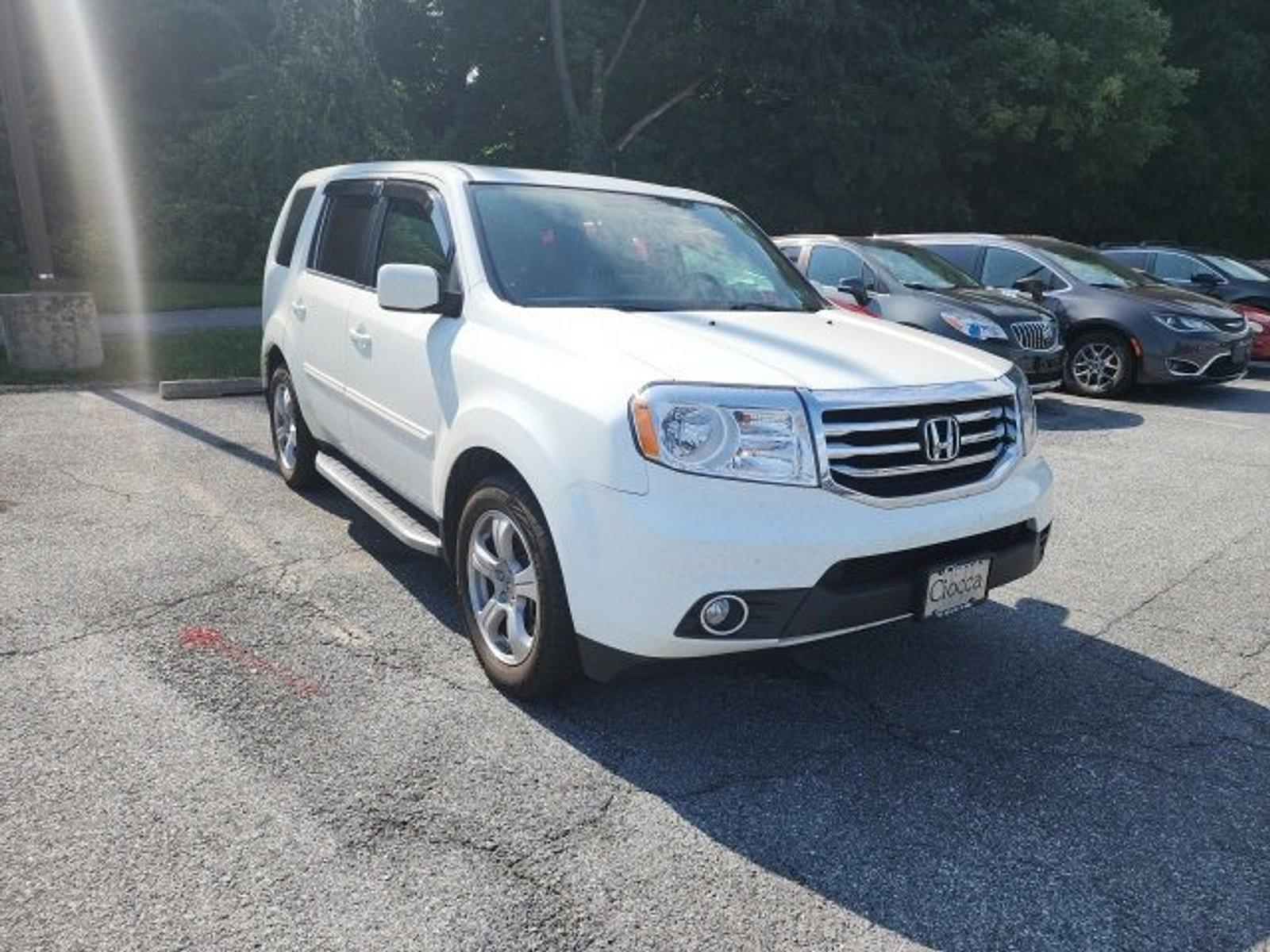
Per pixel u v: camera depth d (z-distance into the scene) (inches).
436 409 156.7
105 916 96.6
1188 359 402.3
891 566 127.2
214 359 423.5
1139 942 99.3
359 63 597.0
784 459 118.8
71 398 353.1
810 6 879.1
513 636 139.9
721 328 145.9
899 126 970.1
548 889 103.4
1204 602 190.2
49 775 119.4
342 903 100.0
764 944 97.0
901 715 143.6
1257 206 1316.4
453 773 124.0
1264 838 116.8
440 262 167.6
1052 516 152.9
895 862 110.3
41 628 160.4
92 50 963.3
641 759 129.0
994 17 1038.4
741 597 117.6
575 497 122.6
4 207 922.1
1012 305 369.1
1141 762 132.8
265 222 660.7
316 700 140.7
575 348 133.3
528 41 994.1
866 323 167.8
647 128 1021.2
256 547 202.7
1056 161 1112.2
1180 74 1061.8
